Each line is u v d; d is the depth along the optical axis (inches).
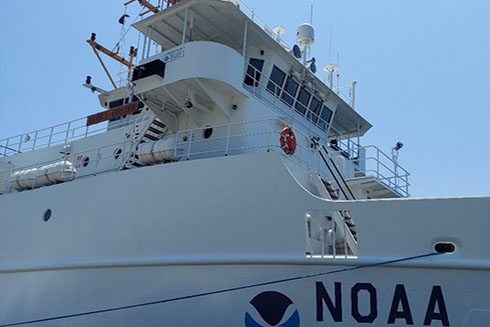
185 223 362.6
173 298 349.4
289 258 322.7
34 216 458.9
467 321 286.4
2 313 441.4
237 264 336.5
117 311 370.0
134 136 505.4
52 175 482.6
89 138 577.0
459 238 298.4
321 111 615.2
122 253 383.6
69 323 392.8
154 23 518.9
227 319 328.8
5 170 582.6
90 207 416.8
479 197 300.0
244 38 486.0
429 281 297.1
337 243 380.2
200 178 366.6
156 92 462.3
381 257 308.2
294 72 549.0
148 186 388.5
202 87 431.2
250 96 461.1
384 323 298.4
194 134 473.7
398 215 311.7
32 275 434.9
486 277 288.8
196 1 468.1
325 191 378.3
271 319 318.3
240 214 345.7
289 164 361.1
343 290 308.8
